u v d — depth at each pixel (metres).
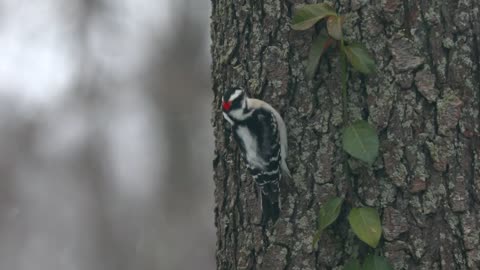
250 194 9.76
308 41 9.31
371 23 8.99
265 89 9.52
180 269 31.66
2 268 36.38
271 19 9.48
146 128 33.06
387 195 8.91
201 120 32.69
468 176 8.88
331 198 9.08
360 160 8.97
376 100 8.98
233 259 9.85
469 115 8.91
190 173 32.47
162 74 33.22
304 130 9.30
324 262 9.16
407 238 8.86
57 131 35.78
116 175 34.94
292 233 9.32
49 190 35.97
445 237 8.84
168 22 33.62
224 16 9.97
